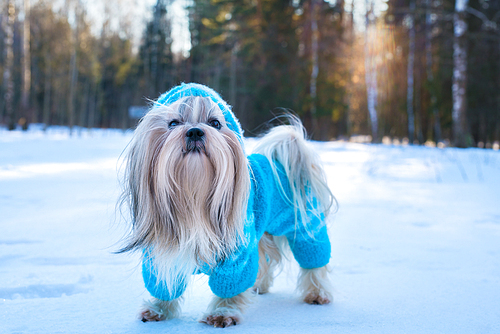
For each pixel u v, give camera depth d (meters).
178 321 2.03
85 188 5.51
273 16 23.94
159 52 33.47
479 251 3.23
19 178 6.28
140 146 1.89
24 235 3.29
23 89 22.22
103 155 10.15
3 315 1.94
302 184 2.50
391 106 23.42
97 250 2.97
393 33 21.56
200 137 1.85
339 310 2.15
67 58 26.03
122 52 33.91
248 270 2.09
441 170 8.91
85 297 2.20
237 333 1.87
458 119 16.23
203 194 1.90
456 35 16.28
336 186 6.71
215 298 2.15
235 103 26.89
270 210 2.35
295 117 2.76
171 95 2.08
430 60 22.55
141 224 1.89
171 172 1.85
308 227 2.46
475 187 6.82
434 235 3.73
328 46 22.97
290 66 24.02
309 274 2.44
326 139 25.53
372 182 7.20
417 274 2.69
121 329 1.88
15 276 2.42
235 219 1.95
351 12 22.83
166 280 1.98
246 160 1.99
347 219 4.36
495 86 22.94
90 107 32.28
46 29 26.72
